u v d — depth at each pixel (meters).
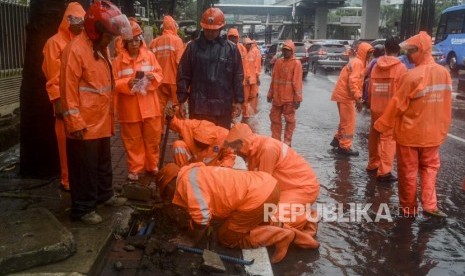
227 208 4.33
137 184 5.29
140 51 5.89
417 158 5.73
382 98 7.23
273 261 4.57
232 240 4.49
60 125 5.09
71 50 4.20
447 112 5.62
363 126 11.80
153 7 24.92
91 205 4.50
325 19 68.38
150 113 5.90
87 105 4.34
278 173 5.05
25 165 5.80
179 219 4.84
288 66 8.82
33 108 5.64
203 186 4.29
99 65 4.39
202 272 3.97
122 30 4.28
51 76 4.89
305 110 14.29
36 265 3.61
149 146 6.09
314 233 5.17
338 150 8.81
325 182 7.05
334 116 13.23
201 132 5.43
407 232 5.34
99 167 4.85
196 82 6.14
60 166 5.88
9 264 3.51
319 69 29.19
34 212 4.36
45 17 5.54
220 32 6.15
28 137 5.71
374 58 9.32
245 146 4.95
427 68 5.51
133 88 5.63
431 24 30.31
